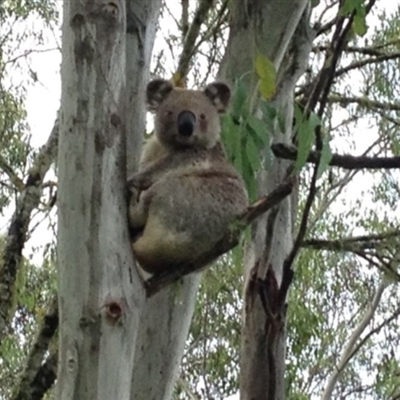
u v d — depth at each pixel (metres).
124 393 3.46
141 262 4.47
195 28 6.45
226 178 4.77
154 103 5.28
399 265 7.32
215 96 5.29
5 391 8.80
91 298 3.45
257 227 5.77
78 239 3.48
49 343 6.18
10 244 6.38
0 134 9.09
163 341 5.03
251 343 5.71
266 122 4.45
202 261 4.05
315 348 10.77
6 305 6.21
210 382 10.04
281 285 5.29
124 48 3.66
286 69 5.92
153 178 4.55
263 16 5.66
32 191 6.54
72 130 3.54
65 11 3.63
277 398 5.62
